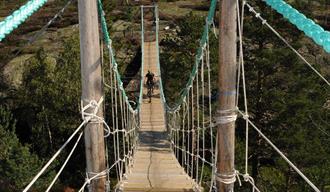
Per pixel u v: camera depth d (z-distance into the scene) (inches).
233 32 117.4
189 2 1748.3
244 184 685.9
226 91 120.3
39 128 847.1
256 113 771.4
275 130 749.9
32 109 909.8
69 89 836.6
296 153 674.8
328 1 1289.4
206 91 778.2
